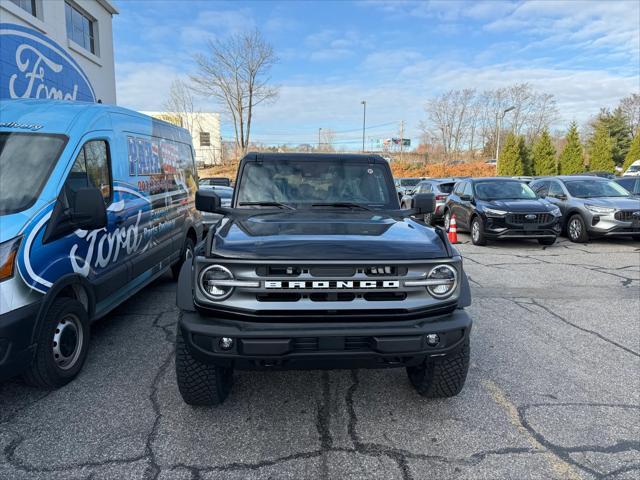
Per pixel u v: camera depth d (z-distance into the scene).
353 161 4.61
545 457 2.90
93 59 14.26
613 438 3.11
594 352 4.58
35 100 4.65
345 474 2.74
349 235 3.21
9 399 3.61
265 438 3.10
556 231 10.82
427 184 17.25
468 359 3.33
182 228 7.39
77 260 4.01
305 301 2.84
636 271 8.30
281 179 4.47
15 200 3.59
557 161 41.94
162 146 6.61
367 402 3.59
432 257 2.97
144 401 3.58
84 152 4.32
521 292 6.86
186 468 2.79
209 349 2.83
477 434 3.15
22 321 3.26
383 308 2.88
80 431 3.17
